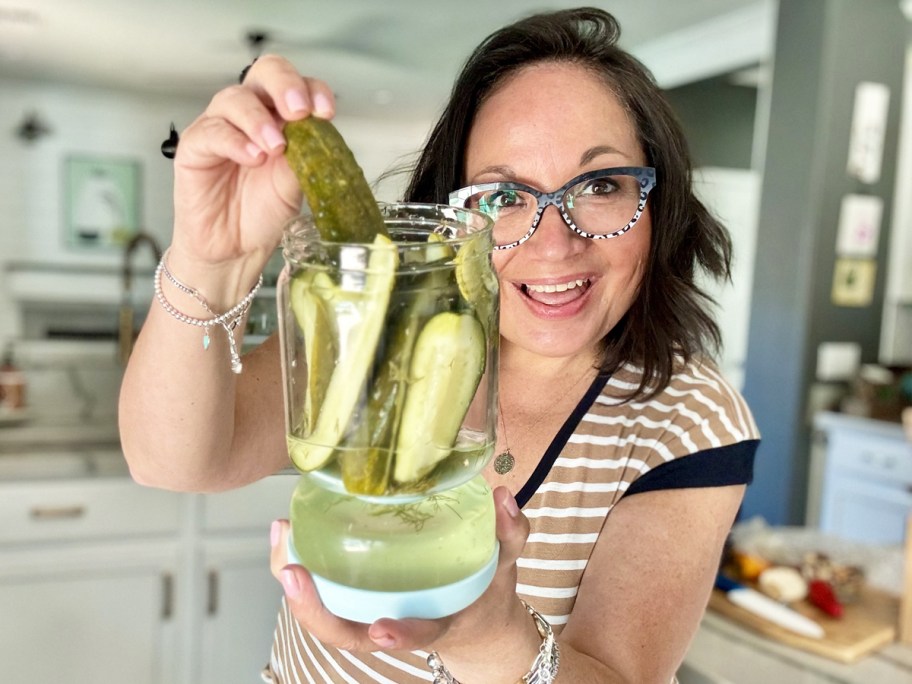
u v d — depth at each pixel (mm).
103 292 5094
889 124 3203
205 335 579
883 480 2854
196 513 2141
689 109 4285
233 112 445
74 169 5215
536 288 711
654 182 721
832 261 3154
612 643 616
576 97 708
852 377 3234
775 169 3240
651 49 4281
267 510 2191
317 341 398
